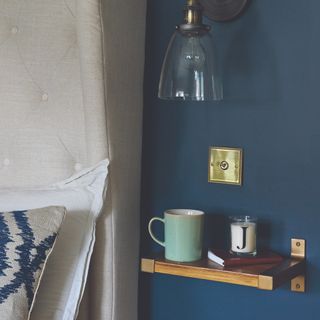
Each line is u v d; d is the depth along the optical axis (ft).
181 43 4.84
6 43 5.61
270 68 5.17
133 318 5.60
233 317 5.44
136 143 5.55
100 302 5.23
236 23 5.29
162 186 5.71
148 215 5.78
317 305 5.09
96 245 5.22
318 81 5.00
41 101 5.56
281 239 5.21
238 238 4.98
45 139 5.53
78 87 5.42
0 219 4.72
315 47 5.00
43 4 5.54
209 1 5.31
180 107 5.59
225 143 5.41
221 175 5.42
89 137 5.14
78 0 5.08
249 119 5.29
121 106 5.32
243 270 4.72
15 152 5.61
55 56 5.49
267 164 5.24
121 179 5.32
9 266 4.51
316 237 5.08
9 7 5.64
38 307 4.80
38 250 4.62
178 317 5.69
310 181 5.08
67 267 4.95
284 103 5.14
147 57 5.73
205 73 4.82
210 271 4.78
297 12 5.05
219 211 5.47
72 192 5.15
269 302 5.29
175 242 4.99
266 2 5.16
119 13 5.25
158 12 5.66
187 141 5.58
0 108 5.61
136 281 5.63
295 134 5.12
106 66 5.10
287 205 5.17
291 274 4.85
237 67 5.31
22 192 5.28
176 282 5.69
